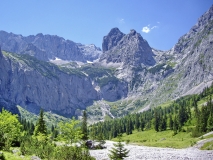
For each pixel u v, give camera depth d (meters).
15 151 52.22
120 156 55.97
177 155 74.44
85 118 110.00
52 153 48.88
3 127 73.19
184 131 154.62
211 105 169.88
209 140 92.44
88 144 96.44
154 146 116.44
